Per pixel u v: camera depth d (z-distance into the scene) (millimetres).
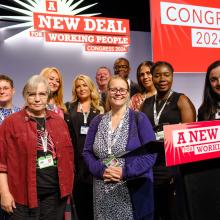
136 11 5652
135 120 1886
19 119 1890
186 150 1108
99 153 1895
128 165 1773
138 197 1821
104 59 5383
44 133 1909
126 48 5348
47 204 1924
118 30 5191
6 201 1843
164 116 2318
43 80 1934
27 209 1859
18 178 1854
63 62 5062
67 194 1969
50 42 4898
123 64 3922
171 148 1088
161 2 4648
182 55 4832
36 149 1854
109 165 1812
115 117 1965
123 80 1963
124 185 1848
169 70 2408
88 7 5145
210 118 1934
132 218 1836
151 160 1770
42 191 1887
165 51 4699
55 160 1930
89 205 2705
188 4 4871
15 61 4734
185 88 5730
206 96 1971
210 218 1246
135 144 1812
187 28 4867
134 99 3168
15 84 4742
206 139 1141
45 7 4719
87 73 5246
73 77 5133
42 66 4918
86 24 4910
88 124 2803
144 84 3109
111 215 1857
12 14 4629
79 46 5160
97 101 2988
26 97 1910
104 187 1878
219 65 1883
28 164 1829
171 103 2340
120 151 1816
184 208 1279
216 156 1158
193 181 1231
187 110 2275
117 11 5477
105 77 3896
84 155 1980
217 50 5172
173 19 4758
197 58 4969
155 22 4621
